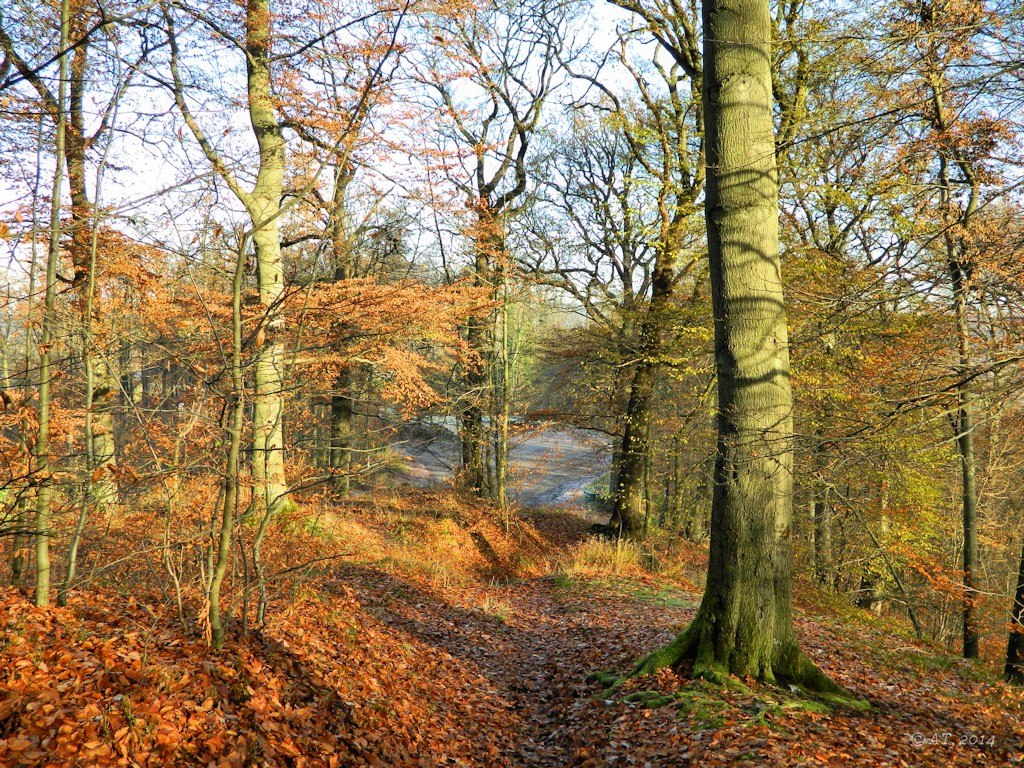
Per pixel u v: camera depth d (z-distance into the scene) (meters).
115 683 4.24
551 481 32.28
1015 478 16.09
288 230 11.08
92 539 6.49
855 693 6.67
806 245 13.35
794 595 14.62
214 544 5.75
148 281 8.39
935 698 7.05
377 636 7.62
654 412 19.28
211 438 5.34
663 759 5.07
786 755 4.72
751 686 6.19
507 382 19.38
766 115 6.65
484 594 12.95
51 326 5.02
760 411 6.49
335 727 4.98
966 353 7.25
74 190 6.65
